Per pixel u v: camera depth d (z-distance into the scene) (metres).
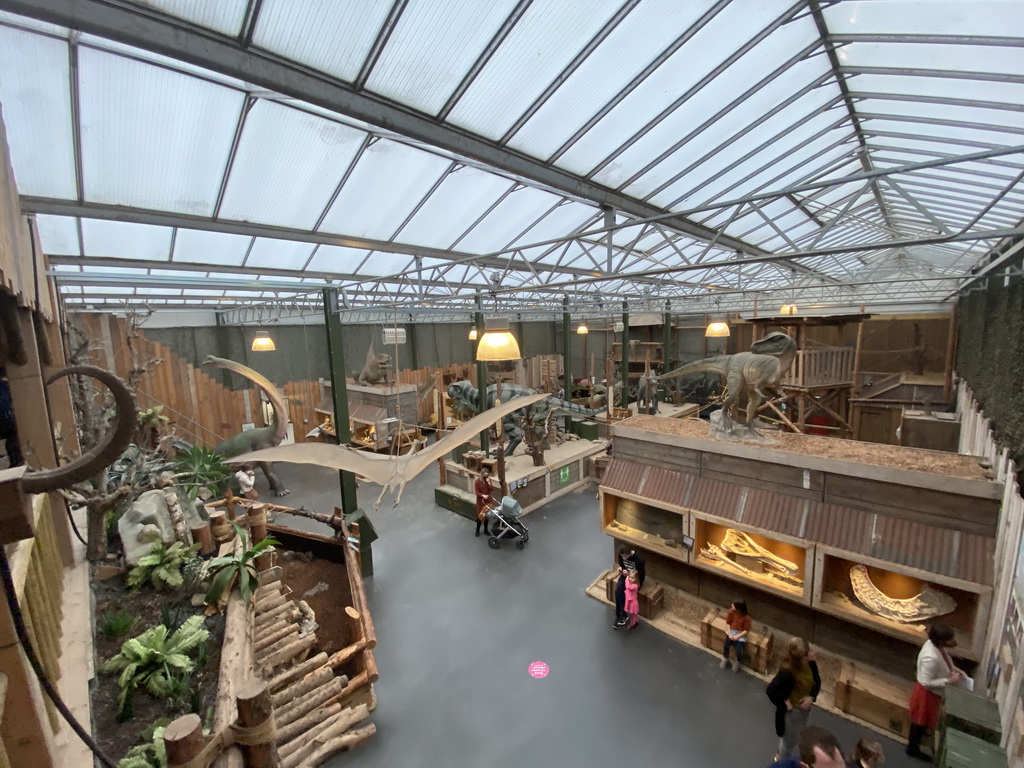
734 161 6.44
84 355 7.04
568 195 6.25
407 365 19.77
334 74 3.79
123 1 2.87
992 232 3.99
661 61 4.34
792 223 9.80
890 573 5.34
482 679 5.94
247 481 10.41
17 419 4.50
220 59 3.30
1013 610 3.86
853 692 5.30
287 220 6.18
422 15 3.48
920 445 10.36
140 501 6.92
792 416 14.69
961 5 3.47
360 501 11.88
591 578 8.17
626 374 16.69
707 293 14.55
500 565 8.64
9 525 1.82
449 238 7.71
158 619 5.24
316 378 17.41
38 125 3.93
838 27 4.25
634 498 7.11
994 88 4.25
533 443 11.78
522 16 3.66
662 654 6.32
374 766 4.83
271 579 6.71
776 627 6.25
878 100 5.24
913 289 12.98
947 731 3.91
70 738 3.41
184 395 13.41
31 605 3.23
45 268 5.48
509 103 4.54
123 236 6.14
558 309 15.88
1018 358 4.70
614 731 5.18
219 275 9.03
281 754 4.63
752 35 4.23
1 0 2.55
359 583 6.80
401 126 4.31
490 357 6.07
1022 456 4.23
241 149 4.79
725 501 6.40
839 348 13.56
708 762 4.82
